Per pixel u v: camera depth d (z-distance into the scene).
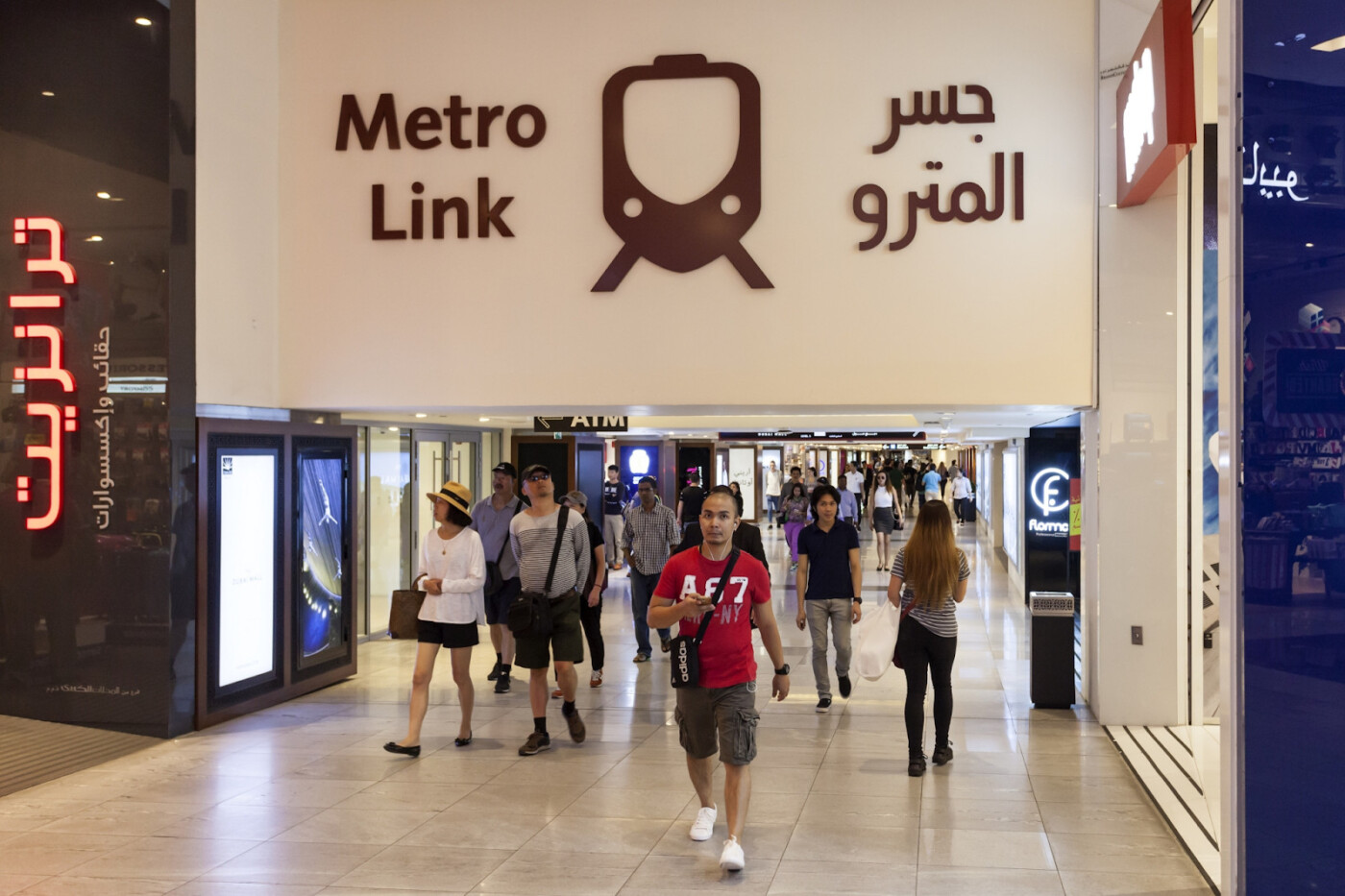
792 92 9.45
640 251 9.59
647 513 11.94
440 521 8.25
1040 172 9.20
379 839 6.15
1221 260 4.95
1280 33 4.70
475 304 9.80
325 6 9.98
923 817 6.54
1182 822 6.38
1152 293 9.05
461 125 9.84
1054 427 16.67
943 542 7.50
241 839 6.16
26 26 8.91
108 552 8.70
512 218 9.77
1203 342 9.16
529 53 9.77
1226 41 4.86
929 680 11.06
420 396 9.85
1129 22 8.97
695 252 9.53
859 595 9.60
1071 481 16.27
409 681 11.03
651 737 8.62
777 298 9.44
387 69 9.92
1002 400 9.22
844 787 7.20
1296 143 4.68
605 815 6.59
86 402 8.75
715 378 9.51
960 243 9.27
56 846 6.06
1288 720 4.68
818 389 9.40
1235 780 4.78
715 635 5.86
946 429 18.70
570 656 8.38
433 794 7.04
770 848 6.00
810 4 9.45
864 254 9.35
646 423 17.88
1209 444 9.12
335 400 9.95
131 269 8.66
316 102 9.99
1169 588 9.06
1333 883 4.62
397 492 14.74
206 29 9.01
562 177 9.71
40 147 8.87
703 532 5.92
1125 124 8.56
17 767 7.67
